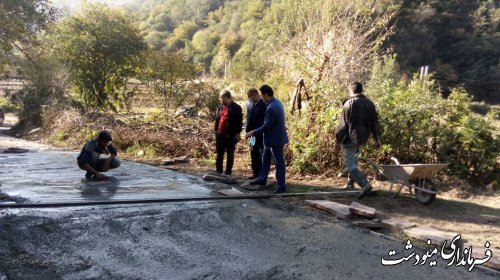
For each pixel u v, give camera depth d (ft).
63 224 17.38
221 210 20.56
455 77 135.33
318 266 14.53
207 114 50.67
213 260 14.71
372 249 16.28
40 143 52.70
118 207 20.18
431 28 150.41
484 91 133.90
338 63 36.42
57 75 67.62
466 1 164.04
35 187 24.04
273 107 23.73
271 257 15.16
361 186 23.70
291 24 40.14
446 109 28.19
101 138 26.89
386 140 28.76
